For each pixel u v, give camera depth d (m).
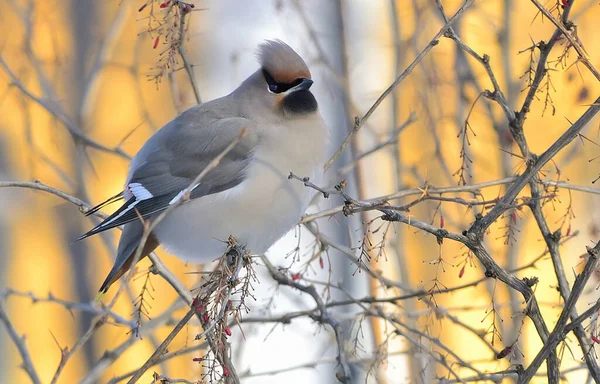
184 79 12.80
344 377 8.66
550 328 13.16
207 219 9.30
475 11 11.69
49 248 18.11
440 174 12.19
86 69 14.81
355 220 11.63
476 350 13.25
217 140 9.32
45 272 18.09
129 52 14.52
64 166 15.38
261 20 14.65
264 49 9.54
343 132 13.06
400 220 7.42
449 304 13.27
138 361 16.39
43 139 15.18
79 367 17.31
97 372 9.48
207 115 9.54
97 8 15.03
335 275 12.60
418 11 11.55
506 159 10.52
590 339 7.52
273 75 9.44
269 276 10.64
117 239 14.95
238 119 9.43
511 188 7.34
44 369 17.69
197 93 9.76
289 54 9.45
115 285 12.80
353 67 13.14
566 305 7.15
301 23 12.75
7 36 13.00
